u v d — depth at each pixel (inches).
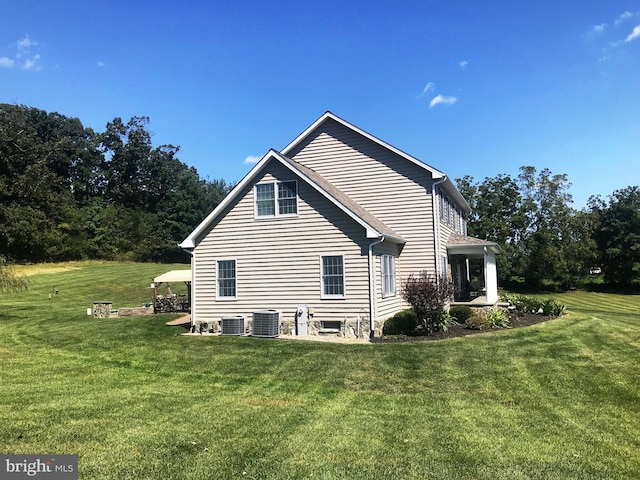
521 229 1975.9
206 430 264.8
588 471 213.9
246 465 217.5
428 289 617.9
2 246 1828.2
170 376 410.0
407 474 209.6
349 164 802.2
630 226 1987.0
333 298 631.2
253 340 586.9
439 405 320.5
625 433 264.5
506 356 470.6
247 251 674.2
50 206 2039.9
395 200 774.5
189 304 957.8
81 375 408.2
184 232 2657.5
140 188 2824.8
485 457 229.1
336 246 636.1
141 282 1422.2
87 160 2679.6
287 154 835.4
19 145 2162.9
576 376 390.9
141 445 239.9
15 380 382.9
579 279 2046.0
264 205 671.1
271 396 344.2
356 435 259.3
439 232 773.3
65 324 733.3
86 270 1622.8
